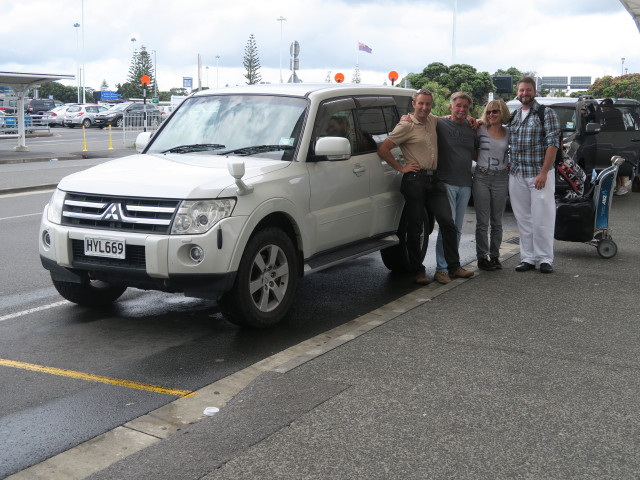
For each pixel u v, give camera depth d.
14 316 6.59
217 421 4.24
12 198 15.22
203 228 5.59
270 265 6.12
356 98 7.47
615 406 4.45
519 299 6.95
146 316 6.64
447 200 7.64
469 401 4.51
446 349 5.48
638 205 14.17
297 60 17.38
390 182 7.73
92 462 3.82
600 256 9.02
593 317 6.36
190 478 3.60
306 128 6.65
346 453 3.83
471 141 7.78
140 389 4.87
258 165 6.27
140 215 5.72
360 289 7.73
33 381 5.02
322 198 6.66
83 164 22.97
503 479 3.57
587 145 13.53
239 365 5.37
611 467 3.70
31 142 34.53
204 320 6.53
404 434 4.05
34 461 3.84
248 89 7.32
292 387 4.72
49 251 6.10
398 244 8.09
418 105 7.32
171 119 7.41
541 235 8.05
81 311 6.79
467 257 9.23
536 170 7.95
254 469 3.67
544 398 4.56
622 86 83.38
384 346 5.54
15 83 27.03
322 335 5.96
